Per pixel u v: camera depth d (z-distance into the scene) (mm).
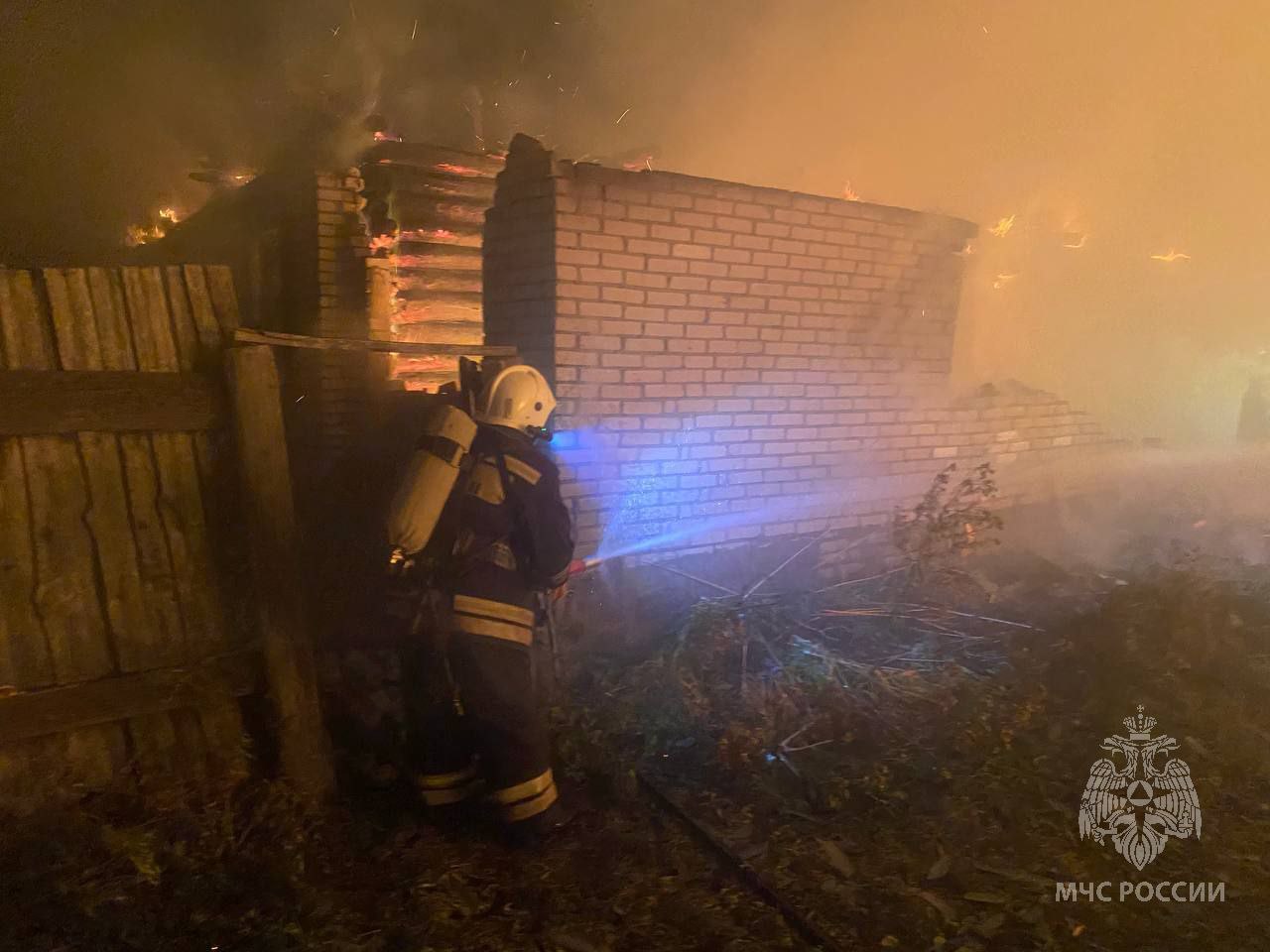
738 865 3045
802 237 5070
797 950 2695
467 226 7031
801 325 5148
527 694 3107
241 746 3238
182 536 3115
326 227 6484
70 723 2912
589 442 4398
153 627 3076
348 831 3197
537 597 3285
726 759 3498
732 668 4082
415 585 3098
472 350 3605
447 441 3104
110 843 2773
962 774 3561
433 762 3250
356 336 6562
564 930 2748
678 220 4559
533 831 3125
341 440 6402
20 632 2854
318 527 5051
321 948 2588
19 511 2838
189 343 3105
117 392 2943
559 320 4227
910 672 4156
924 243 5691
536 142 4316
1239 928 2783
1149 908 2877
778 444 5156
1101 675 4180
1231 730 3777
